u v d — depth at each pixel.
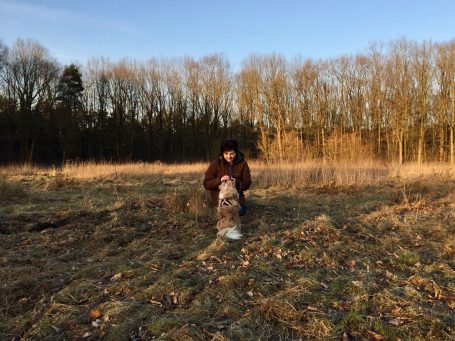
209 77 44.03
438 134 32.38
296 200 8.07
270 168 13.64
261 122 36.41
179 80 44.69
